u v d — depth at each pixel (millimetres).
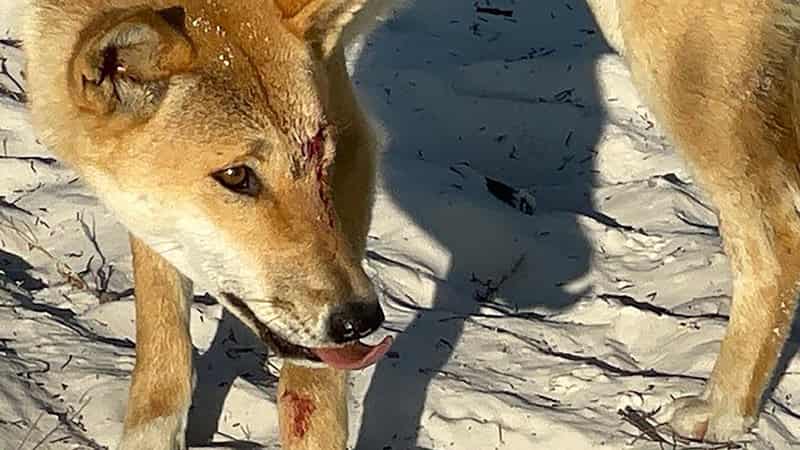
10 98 1878
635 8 1430
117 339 1499
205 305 1533
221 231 1199
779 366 1508
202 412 1410
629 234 1713
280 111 1190
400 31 2141
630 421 1438
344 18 1246
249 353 1483
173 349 1362
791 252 1418
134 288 1438
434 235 1694
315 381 1292
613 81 2004
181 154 1190
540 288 1645
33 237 1634
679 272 1646
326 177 1211
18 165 1746
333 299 1196
